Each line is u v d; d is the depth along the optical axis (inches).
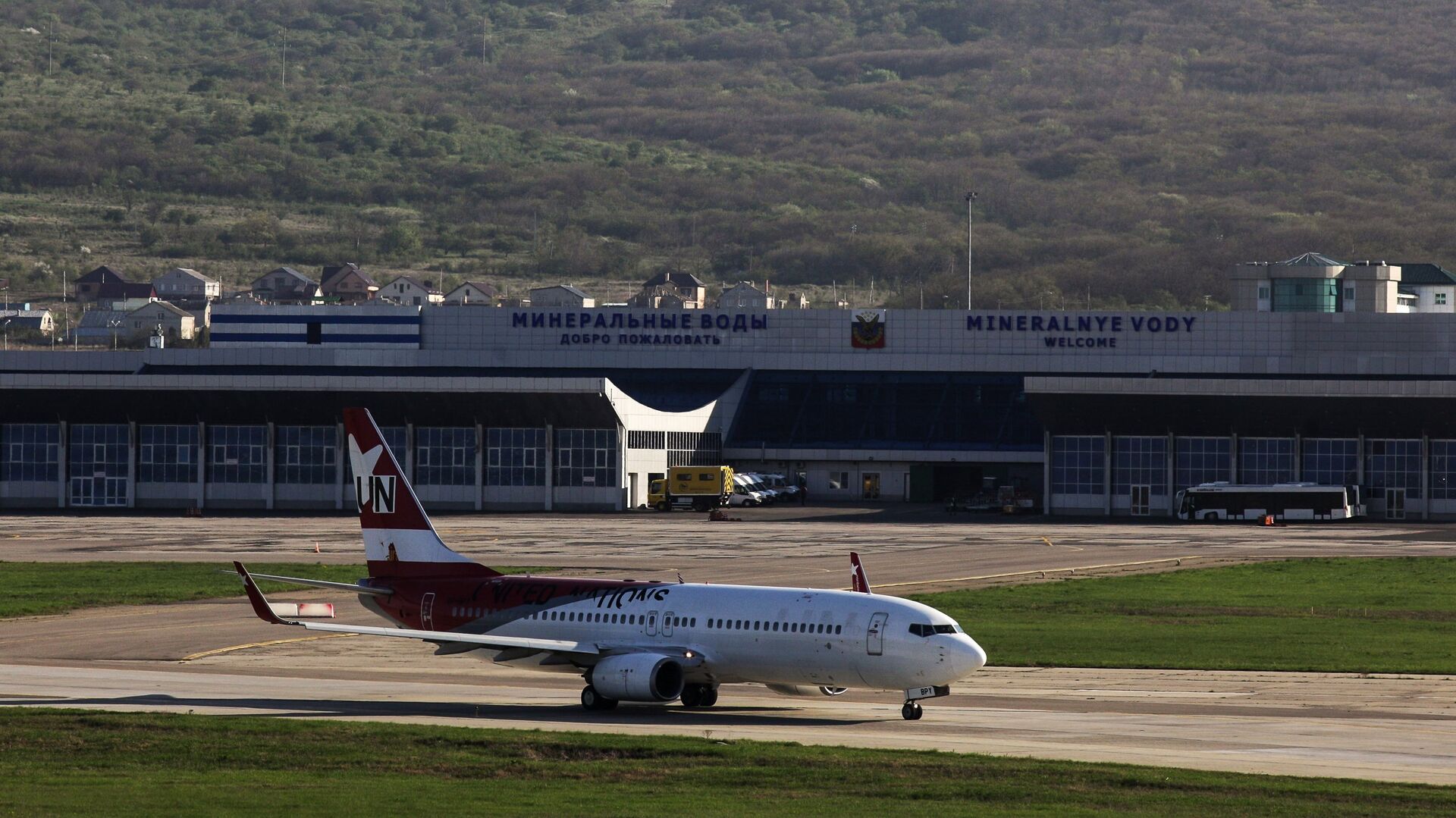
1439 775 6274.6
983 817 5472.4
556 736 6939.0
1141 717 7775.6
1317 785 5964.6
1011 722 7623.0
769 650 7687.0
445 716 7780.5
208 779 6181.1
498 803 5713.6
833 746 6791.3
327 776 6269.7
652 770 6279.5
